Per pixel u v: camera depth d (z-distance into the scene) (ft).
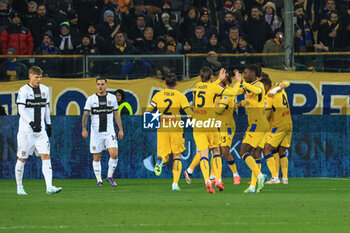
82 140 160.97
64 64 165.58
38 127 110.63
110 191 120.78
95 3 211.61
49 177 113.70
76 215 80.23
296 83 164.96
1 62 164.35
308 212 84.07
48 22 196.75
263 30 201.67
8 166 160.35
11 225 71.26
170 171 161.99
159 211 84.58
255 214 81.56
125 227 69.72
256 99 113.60
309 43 205.36
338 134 164.86
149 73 165.78
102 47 192.34
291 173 163.32
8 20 203.10
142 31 204.64
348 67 167.02
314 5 218.59
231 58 166.20
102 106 135.95
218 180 114.32
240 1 217.15
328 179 155.74
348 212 84.28
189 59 165.58
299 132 163.73
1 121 160.25
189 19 210.79
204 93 112.78
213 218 77.41
